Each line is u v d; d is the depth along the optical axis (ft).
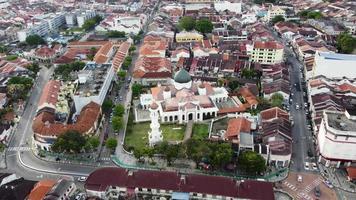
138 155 577.02
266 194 479.41
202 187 496.64
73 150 593.01
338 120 572.10
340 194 515.91
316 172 561.02
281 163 571.69
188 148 563.89
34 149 637.71
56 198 478.18
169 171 551.59
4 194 491.72
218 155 540.93
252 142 581.53
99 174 525.34
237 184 497.05
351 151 547.08
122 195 512.63
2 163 599.16
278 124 625.82
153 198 508.12
